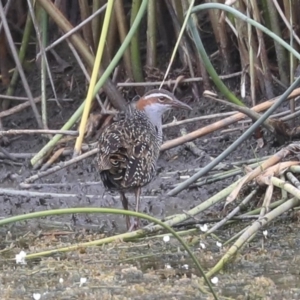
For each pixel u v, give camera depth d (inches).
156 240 406.0
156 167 472.1
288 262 372.5
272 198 439.5
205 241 401.7
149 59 566.6
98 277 357.1
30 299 334.6
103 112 551.5
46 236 425.7
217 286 342.3
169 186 481.4
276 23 530.3
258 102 538.6
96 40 561.0
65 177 510.6
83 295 335.9
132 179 418.3
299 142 478.9
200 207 415.5
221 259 361.1
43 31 551.5
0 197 483.8
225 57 558.6
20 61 556.7
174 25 560.7
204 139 529.3
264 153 506.3
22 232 438.3
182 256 384.2
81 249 394.6
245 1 509.0
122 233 428.1
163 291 337.7
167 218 416.8
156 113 464.8
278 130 496.7
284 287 340.2
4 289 345.7
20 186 499.2
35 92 591.8
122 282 351.3
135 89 570.3
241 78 541.3
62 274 364.5
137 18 431.5
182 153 520.7
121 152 417.4
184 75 567.2
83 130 404.5
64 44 609.6
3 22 536.4
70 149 534.3
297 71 534.3
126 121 443.5
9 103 586.9
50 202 477.1
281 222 425.7
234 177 478.6
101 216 463.8
